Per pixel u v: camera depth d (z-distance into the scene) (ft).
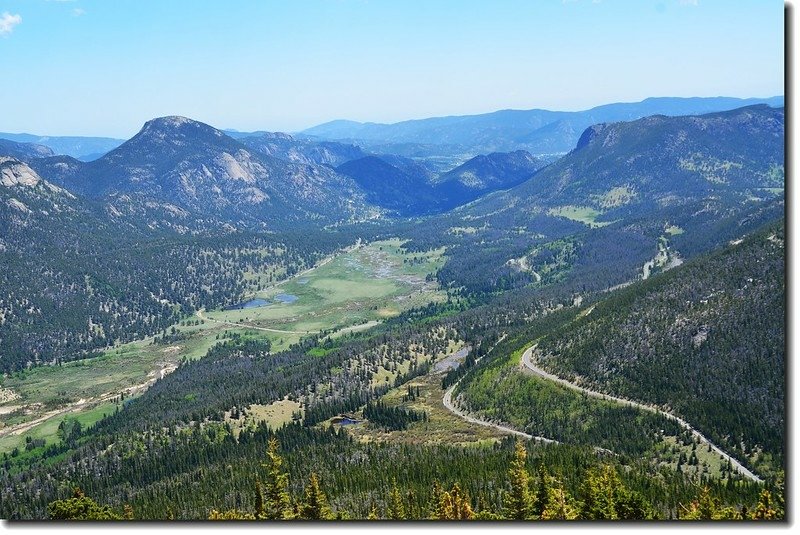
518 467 553.23
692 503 527.81
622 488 513.45
